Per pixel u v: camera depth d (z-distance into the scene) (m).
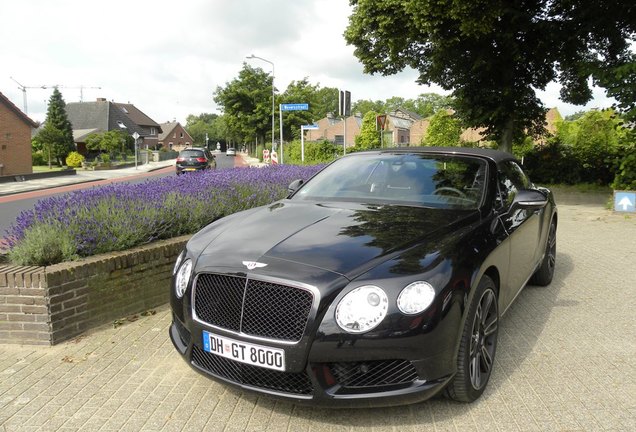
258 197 7.21
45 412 2.96
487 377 3.15
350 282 2.59
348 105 13.76
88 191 6.20
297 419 2.85
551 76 15.89
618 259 6.77
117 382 3.33
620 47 15.01
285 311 2.62
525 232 4.14
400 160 4.29
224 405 3.02
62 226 4.62
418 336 2.54
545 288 5.44
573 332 4.16
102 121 77.88
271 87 53.91
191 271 3.02
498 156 4.41
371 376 2.60
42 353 3.81
